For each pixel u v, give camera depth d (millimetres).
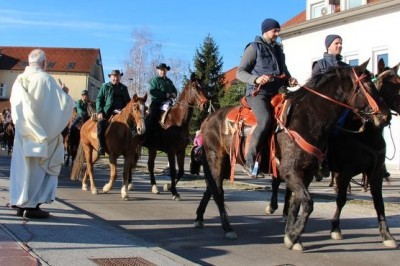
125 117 10938
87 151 12062
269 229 8266
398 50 19938
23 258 5156
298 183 6312
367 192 13305
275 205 9578
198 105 11242
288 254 6652
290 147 6387
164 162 25047
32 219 7238
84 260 5340
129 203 10648
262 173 7219
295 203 6738
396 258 6496
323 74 6527
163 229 8133
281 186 14656
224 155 7707
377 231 8203
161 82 12234
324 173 7434
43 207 8422
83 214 8070
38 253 5430
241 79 7141
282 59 7461
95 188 12086
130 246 6090
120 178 16094
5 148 31828
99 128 11250
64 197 11234
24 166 6980
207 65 51438
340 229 8281
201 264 6145
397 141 19469
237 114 7418
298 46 24938
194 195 12297
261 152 6945
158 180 16047
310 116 6375
